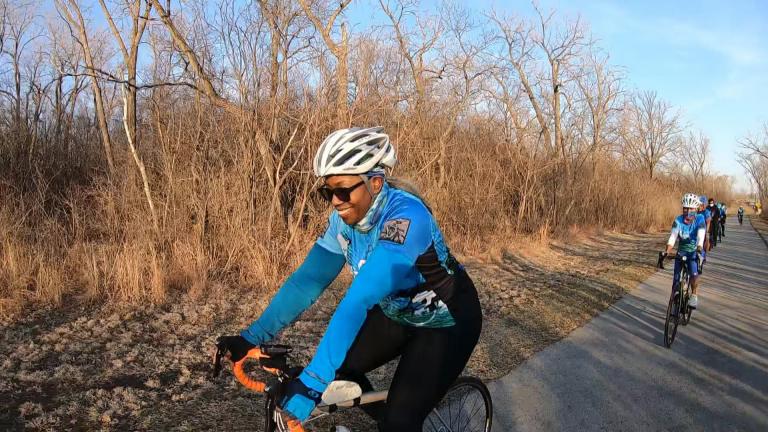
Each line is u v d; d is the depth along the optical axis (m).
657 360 5.54
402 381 2.32
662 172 43.53
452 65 13.17
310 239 8.89
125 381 4.45
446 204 12.84
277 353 2.18
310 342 5.64
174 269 7.55
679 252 6.99
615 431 3.91
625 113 24.95
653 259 14.37
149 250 7.62
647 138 40.62
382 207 2.26
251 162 8.62
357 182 2.20
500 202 15.36
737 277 11.45
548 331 6.57
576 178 21.12
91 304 6.52
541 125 17.97
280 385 2.09
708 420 4.11
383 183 2.29
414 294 2.35
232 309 6.73
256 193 8.71
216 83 8.99
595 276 11.09
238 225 8.35
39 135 10.83
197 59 8.85
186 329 5.89
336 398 2.33
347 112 9.23
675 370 5.23
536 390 4.64
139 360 4.91
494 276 10.77
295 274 2.48
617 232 24.30
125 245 7.21
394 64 11.29
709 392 4.66
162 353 5.11
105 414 3.79
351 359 2.57
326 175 2.21
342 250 2.47
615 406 4.34
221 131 8.95
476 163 14.30
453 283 2.39
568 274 11.38
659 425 4.02
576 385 4.78
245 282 7.85
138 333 5.65
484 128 15.54
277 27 8.52
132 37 9.28
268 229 8.36
